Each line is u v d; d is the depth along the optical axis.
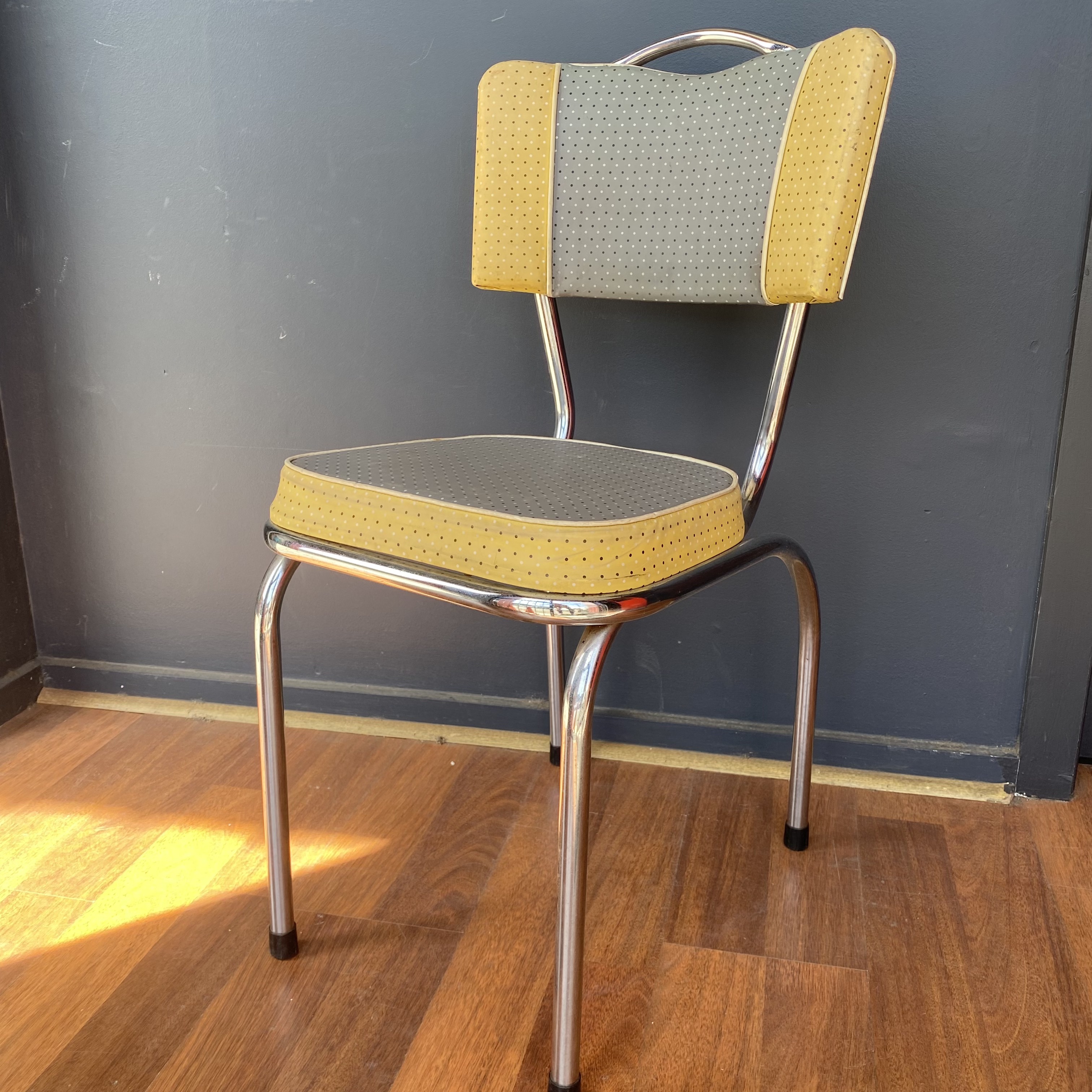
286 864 0.94
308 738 1.39
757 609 1.29
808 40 1.11
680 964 0.96
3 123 1.30
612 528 0.72
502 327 1.27
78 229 1.33
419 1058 0.84
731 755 1.33
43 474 1.43
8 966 0.94
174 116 1.27
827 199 0.87
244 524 1.40
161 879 1.07
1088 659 1.20
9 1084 0.81
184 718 1.46
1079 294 1.10
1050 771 1.25
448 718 1.40
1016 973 0.95
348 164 1.25
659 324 1.23
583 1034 0.87
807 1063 0.84
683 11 1.14
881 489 1.22
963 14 1.07
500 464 0.89
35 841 1.14
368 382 1.32
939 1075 0.83
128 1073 0.82
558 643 1.27
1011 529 1.20
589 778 0.74
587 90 1.00
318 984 0.92
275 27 1.22
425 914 1.02
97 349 1.37
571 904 0.75
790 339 0.93
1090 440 1.13
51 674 1.49
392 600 1.38
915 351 1.17
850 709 1.30
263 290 1.31
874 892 1.07
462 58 1.19
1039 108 1.08
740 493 0.89
